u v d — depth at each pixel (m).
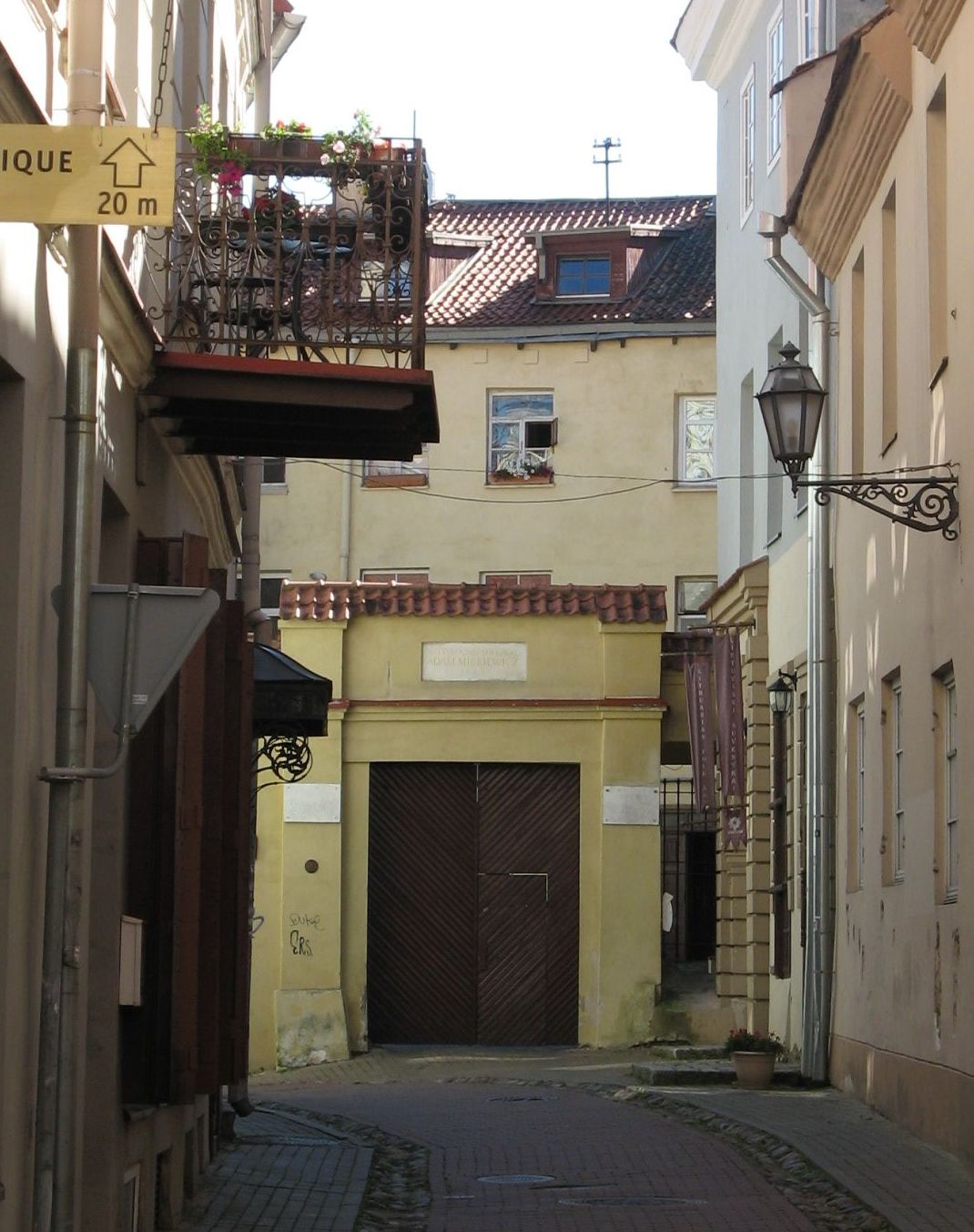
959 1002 15.73
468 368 48.31
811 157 21.33
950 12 15.82
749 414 30.48
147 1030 11.96
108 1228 11.31
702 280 48.50
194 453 13.46
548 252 48.97
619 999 31.06
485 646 32.19
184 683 12.11
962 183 15.65
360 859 31.69
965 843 15.39
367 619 32.25
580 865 31.73
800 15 26.86
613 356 47.94
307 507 48.28
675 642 32.69
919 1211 13.00
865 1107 19.83
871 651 20.44
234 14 19.00
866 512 20.78
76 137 8.32
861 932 20.89
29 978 9.03
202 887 12.73
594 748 31.86
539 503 47.84
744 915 29.11
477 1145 18.02
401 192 12.47
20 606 8.77
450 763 32.06
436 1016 31.73
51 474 9.32
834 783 22.80
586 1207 14.09
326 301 12.38
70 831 8.79
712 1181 15.34
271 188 12.59
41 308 9.06
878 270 20.38
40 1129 8.88
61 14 9.51
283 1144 18.00
